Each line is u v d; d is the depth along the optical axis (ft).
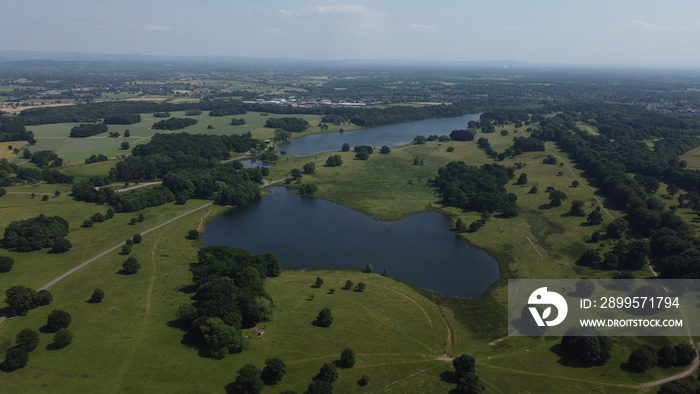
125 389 265.13
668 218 507.71
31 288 376.68
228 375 278.67
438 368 295.28
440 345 326.24
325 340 323.57
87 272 430.61
